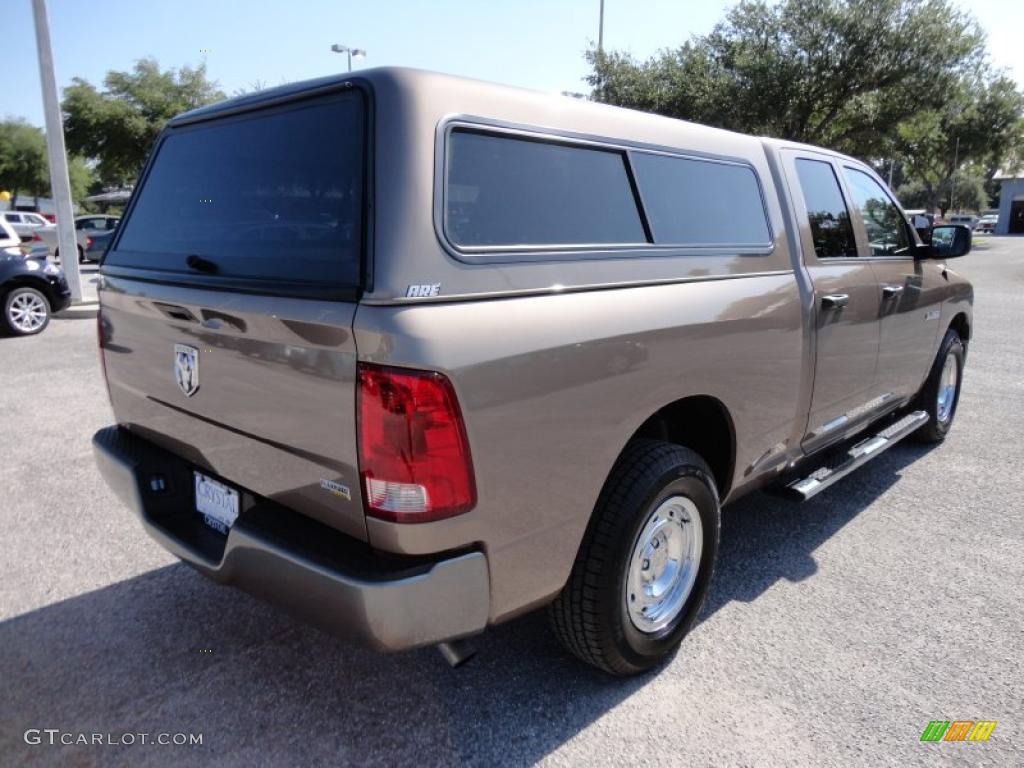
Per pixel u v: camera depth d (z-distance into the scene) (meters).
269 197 2.33
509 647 3.00
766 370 3.14
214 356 2.40
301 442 2.15
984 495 4.61
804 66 22.80
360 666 2.87
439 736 2.49
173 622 3.16
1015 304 14.19
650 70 24.62
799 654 2.96
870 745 2.46
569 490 2.31
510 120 2.30
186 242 2.68
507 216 2.24
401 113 2.06
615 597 2.53
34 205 55.22
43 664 2.87
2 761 2.37
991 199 87.12
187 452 2.70
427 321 1.94
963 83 23.89
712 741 2.48
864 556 3.80
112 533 4.00
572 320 2.27
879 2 22.16
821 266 3.59
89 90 31.89
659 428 3.00
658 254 2.70
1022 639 3.07
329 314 1.99
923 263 4.71
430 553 2.03
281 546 2.14
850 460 3.99
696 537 2.88
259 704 2.65
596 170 2.57
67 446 5.40
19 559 3.70
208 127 2.73
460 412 1.97
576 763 2.38
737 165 3.23
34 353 8.84
